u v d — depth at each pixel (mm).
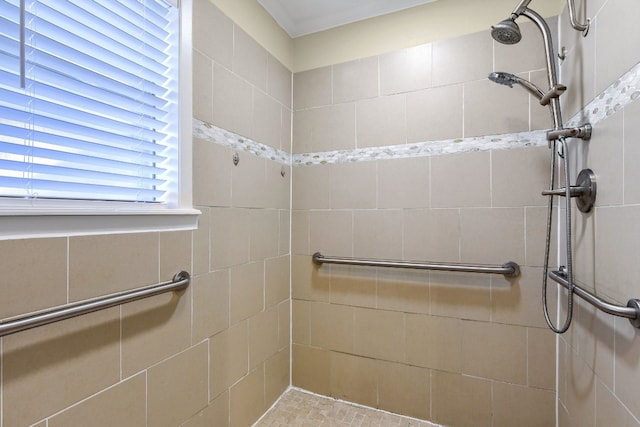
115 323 847
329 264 1641
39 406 690
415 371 1472
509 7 1312
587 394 983
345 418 1473
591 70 953
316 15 1600
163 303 984
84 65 832
